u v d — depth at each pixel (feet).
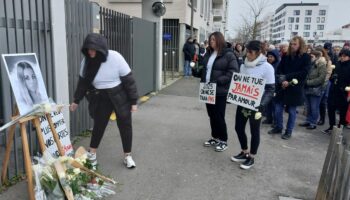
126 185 13.35
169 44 57.36
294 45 19.95
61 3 15.49
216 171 15.19
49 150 13.14
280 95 21.20
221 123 17.29
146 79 32.60
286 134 21.03
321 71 22.88
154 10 34.42
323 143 20.59
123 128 14.57
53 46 14.94
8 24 12.35
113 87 13.80
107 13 22.81
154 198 12.48
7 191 12.20
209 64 16.81
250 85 14.88
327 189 11.10
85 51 13.01
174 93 36.09
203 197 12.78
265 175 15.10
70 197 10.39
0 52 12.32
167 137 19.88
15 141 12.87
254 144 15.40
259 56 15.30
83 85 13.98
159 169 15.07
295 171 15.76
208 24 99.81
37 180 10.55
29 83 11.66
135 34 28.37
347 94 21.97
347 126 24.29
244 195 13.14
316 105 23.68
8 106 12.81
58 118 13.64
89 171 11.84
